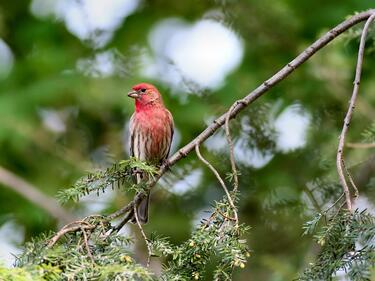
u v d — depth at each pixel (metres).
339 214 6.57
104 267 6.22
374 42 9.73
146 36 15.24
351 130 12.14
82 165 14.54
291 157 12.55
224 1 12.97
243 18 13.01
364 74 13.02
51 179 14.58
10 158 14.80
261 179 12.58
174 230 12.85
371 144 9.70
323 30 13.05
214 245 6.58
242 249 6.56
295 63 8.05
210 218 6.77
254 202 12.70
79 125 14.84
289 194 12.50
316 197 12.01
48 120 14.94
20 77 14.98
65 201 7.56
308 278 6.39
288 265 11.67
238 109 7.85
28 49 15.80
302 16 14.01
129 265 6.29
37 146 14.78
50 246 6.71
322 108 12.72
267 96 13.12
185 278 6.57
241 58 13.84
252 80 13.43
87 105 14.23
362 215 6.45
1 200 14.62
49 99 14.39
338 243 6.41
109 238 6.88
